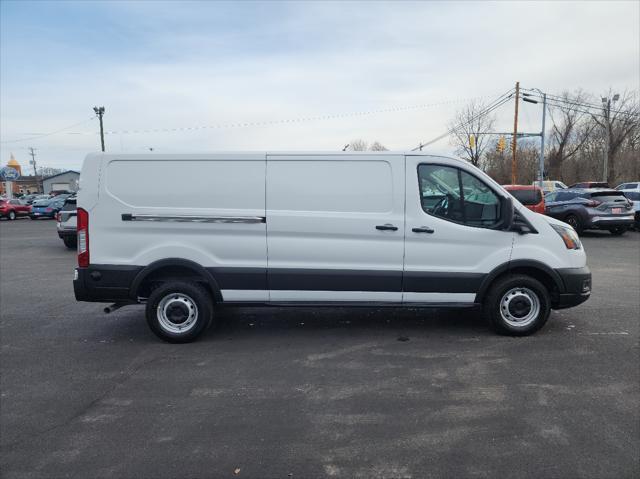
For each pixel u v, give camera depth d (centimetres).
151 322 524
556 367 444
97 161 514
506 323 530
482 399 380
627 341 516
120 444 320
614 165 4572
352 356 481
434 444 315
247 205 513
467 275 517
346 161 511
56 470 291
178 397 393
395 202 512
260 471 288
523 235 518
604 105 4234
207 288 540
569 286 523
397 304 525
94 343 537
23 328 601
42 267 1119
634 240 1448
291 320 614
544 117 3428
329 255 517
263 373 440
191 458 302
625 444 311
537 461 294
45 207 3297
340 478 280
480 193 518
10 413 368
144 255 516
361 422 346
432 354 483
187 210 512
